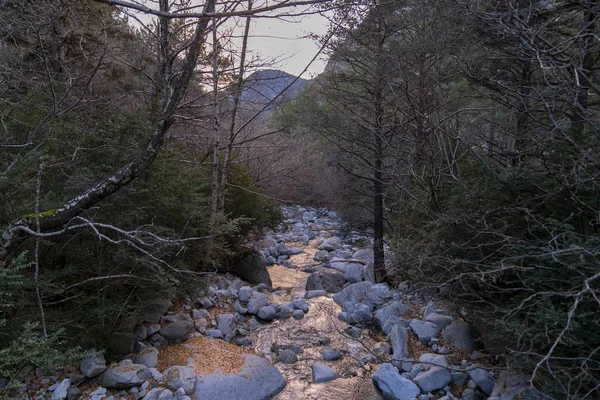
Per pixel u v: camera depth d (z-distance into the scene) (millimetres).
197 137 6527
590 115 3291
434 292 4191
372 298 5449
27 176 3461
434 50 4715
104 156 3807
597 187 2744
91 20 6176
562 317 2348
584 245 2502
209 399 3291
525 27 3334
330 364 4211
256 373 3705
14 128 3709
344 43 5535
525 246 2787
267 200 7523
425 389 3553
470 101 5578
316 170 11570
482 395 3453
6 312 3039
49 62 5598
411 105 4992
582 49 3303
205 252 5379
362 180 6660
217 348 4086
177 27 5207
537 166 3279
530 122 3666
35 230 2787
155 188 4004
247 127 8719
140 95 6031
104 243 3602
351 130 6129
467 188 3590
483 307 3561
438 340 4285
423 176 4730
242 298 5500
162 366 3678
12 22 5043
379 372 3826
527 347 2762
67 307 3545
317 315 5320
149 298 4121
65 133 3736
